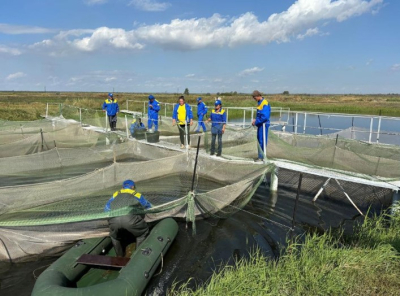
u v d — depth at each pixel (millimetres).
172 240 5059
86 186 6559
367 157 7711
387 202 6547
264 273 3943
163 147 10133
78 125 13727
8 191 5379
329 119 25938
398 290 3689
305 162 8297
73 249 4418
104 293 3414
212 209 5949
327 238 5332
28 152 11219
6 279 4246
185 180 8281
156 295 3973
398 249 4559
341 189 7281
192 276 4383
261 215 6539
